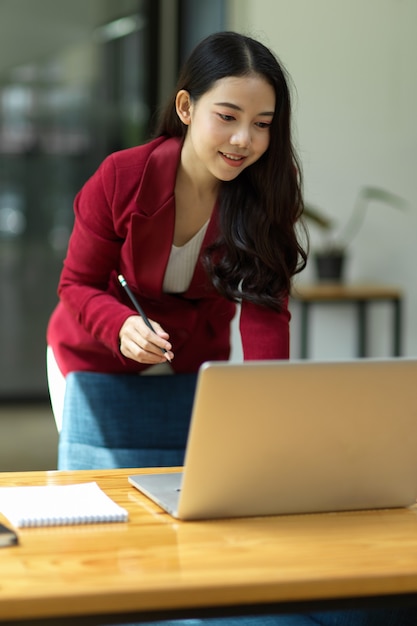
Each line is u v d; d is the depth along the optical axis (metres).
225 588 1.37
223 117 2.10
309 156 6.04
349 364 1.66
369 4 5.99
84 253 2.46
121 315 2.26
